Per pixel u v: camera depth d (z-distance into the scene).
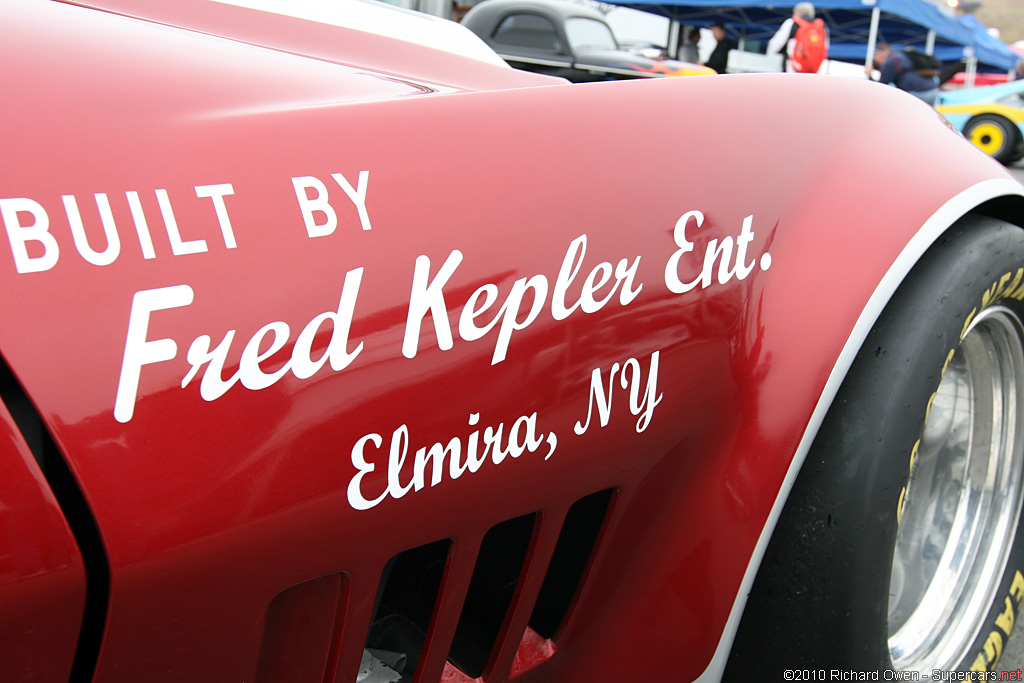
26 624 0.55
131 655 0.60
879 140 1.06
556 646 0.96
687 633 0.95
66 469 0.55
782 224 0.96
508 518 0.79
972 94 9.86
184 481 0.58
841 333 0.95
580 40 6.11
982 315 1.17
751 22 11.52
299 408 0.63
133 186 0.60
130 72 0.67
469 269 0.72
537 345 0.76
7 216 0.55
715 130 0.94
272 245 0.63
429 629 0.80
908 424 1.01
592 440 0.81
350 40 1.12
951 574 1.33
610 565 0.93
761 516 0.95
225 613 0.64
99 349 0.56
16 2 0.70
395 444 0.68
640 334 0.83
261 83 0.75
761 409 0.94
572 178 0.80
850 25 12.30
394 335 0.67
